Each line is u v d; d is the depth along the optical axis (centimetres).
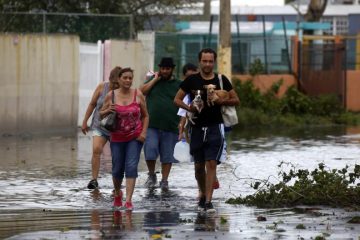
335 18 11150
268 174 3200
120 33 5666
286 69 7369
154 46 6369
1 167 3325
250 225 2109
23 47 4747
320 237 1911
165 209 2386
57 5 6538
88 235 1969
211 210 2317
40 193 2677
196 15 9469
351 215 2262
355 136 5259
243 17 10431
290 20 10994
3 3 6225
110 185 2869
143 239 1922
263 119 6238
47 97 4944
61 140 4484
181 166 3428
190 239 1920
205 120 2338
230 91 2353
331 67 7338
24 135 4703
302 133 5528
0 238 1928
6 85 4641
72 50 5122
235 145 4491
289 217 2234
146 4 7150
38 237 1939
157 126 2844
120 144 2408
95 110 2822
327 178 2494
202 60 2348
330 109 6856
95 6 6638
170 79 2870
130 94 2403
